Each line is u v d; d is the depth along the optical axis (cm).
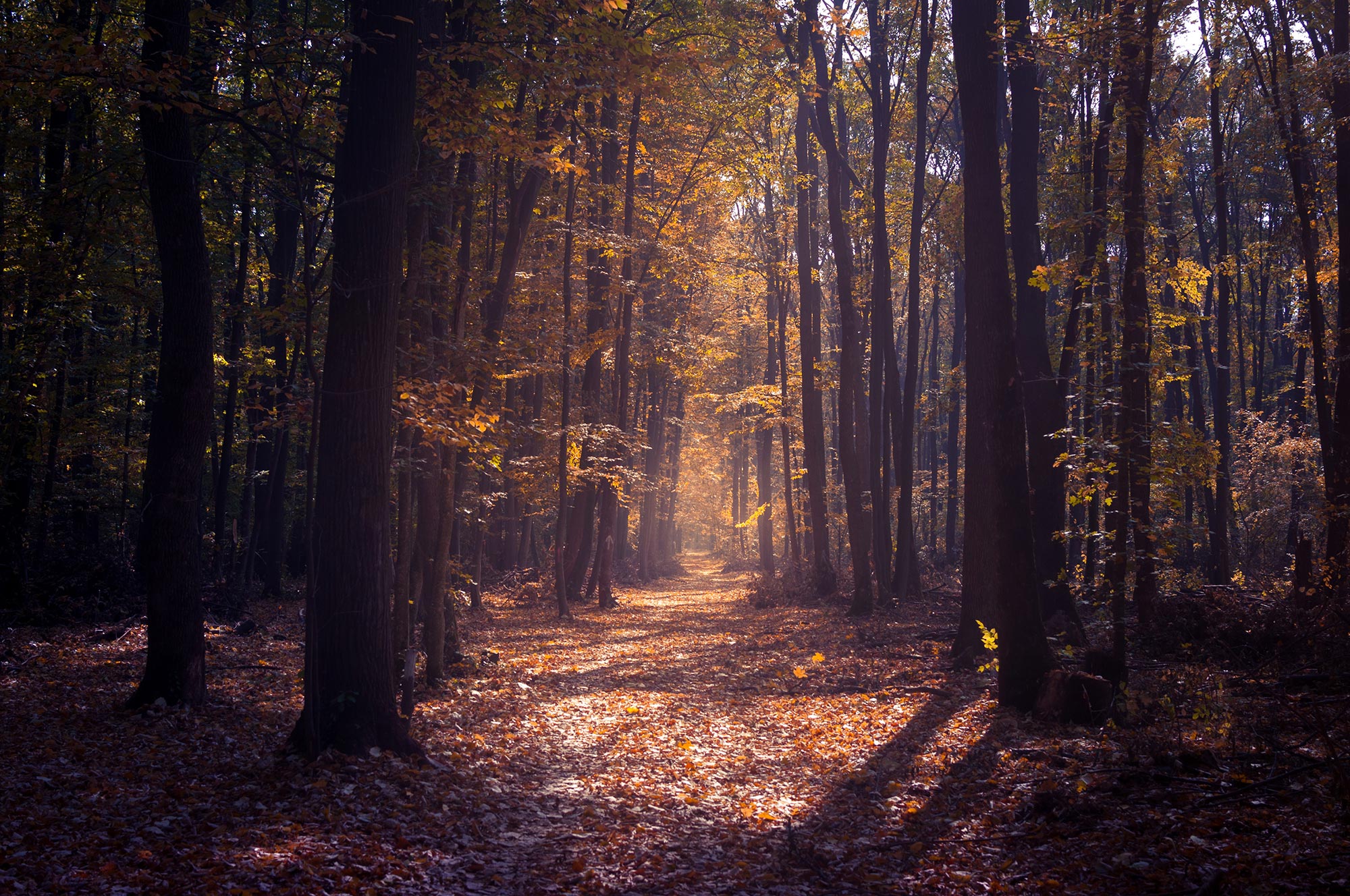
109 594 1703
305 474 2653
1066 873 530
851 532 2120
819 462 2584
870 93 2184
